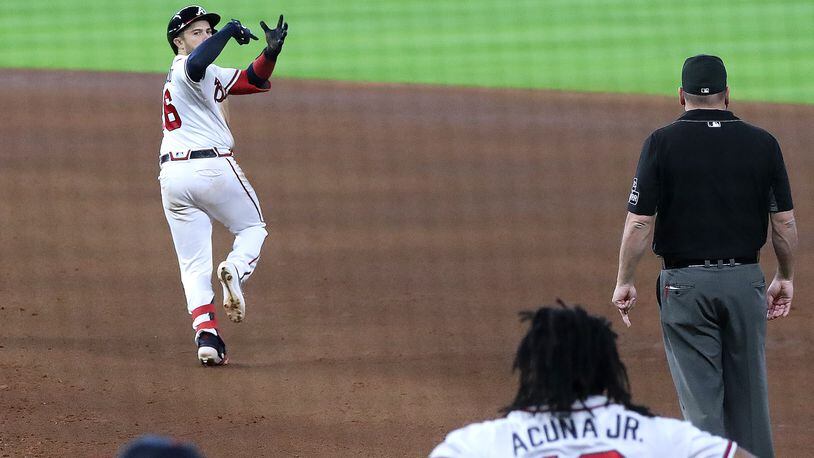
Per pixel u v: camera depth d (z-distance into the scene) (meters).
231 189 26.64
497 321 30.31
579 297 32.47
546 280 34.28
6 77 73.50
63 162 50.25
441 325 29.91
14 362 25.89
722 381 19.59
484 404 24.22
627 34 94.25
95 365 26.09
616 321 30.22
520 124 60.72
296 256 36.78
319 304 31.73
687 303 19.16
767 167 18.97
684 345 19.45
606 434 11.89
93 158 51.22
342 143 55.81
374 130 58.97
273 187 46.66
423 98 68.56
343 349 27.89
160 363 26.48
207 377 25.55
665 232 19.38
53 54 84.25
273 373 25.97
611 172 49.88
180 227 26.75
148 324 29.67
